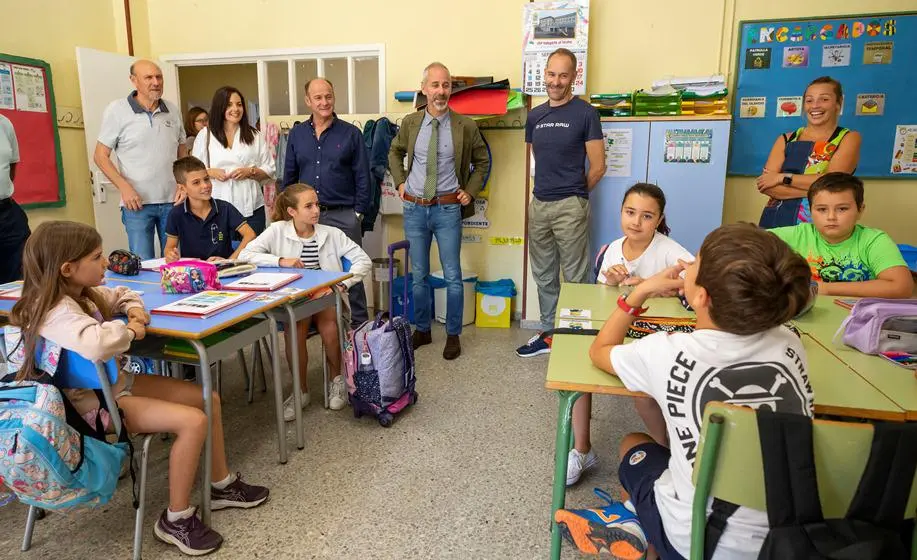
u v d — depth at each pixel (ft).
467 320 13.73
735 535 3.17
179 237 9.52
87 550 5.79
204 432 5.62
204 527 5.84
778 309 3.24
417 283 11.89
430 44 13.57
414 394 9.02
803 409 3.38
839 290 6.68
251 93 20.85
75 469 4.76
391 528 6.12
